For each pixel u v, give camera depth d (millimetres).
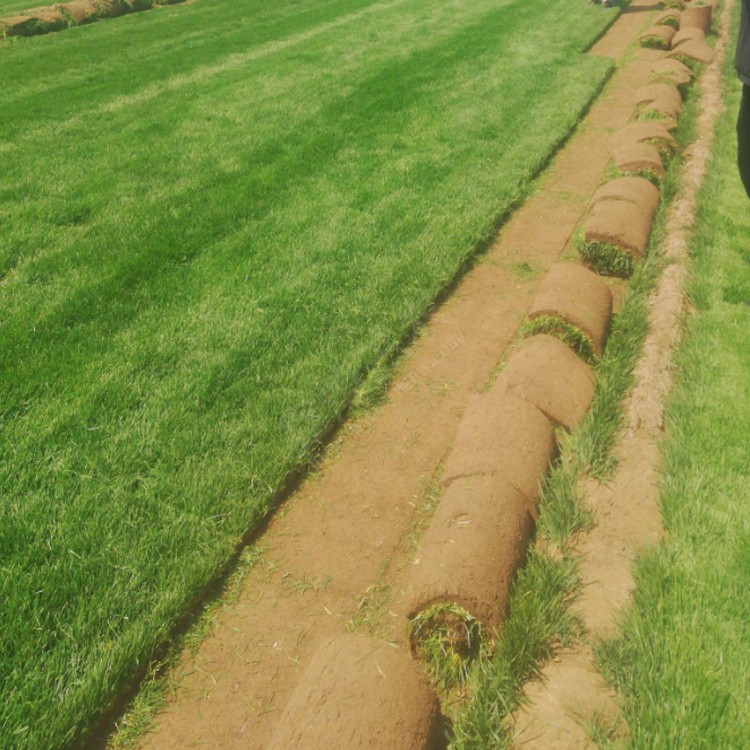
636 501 2920
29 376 3861
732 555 2613
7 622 2561
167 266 4984
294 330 4219
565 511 2828
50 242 5379
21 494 3143
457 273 4902
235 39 12016
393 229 5418
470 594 2357
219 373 3867
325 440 3510
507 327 4367
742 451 3084
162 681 2439
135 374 3889
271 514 3104
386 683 2076
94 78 9859
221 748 2242
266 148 7180
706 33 11289
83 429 3494
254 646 2551
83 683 2346
